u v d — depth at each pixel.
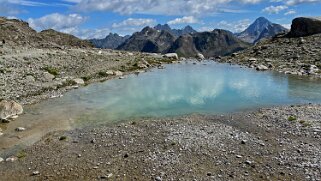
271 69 63.56
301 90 45.31
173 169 23.09
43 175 23.33
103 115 36.25
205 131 29.70
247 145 26.47
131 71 65.25
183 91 46.84
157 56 91.19
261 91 45.59
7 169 24.45
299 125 30.05
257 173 22.11
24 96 43.84
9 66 56.44
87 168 24.02
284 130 29.30
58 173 23.50
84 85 52.12
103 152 26.55
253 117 33.66
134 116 35.66
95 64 68.19
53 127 32.72
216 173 22.33
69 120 34.75
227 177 21.77
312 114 33.12
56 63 64.19
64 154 26.59
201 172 22.55
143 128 31.48
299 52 71.75
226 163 23.62
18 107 37.09
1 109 35.47
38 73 54.53
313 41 76.25
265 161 23.66
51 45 93.25
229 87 48.84
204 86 49.94
